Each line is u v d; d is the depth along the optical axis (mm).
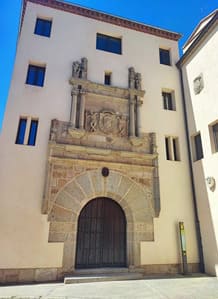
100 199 8969
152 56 11766
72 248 7672
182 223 9000
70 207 8078
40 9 10539
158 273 8273
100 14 11367
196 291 6020
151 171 9539
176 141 10703
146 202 9023
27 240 7340
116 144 9414
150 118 10414
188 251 8945
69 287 6398
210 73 9578
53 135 8531
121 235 8719
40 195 7871
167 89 11453
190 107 10703
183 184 9852
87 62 10250
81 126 9016
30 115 8703
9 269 6980
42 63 9656
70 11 11000
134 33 11891
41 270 7199
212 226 8516
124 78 10734
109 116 9648
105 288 6309
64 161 8461
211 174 8875
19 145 8219
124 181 9023
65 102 9312
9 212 7438
